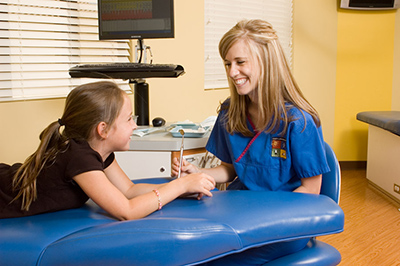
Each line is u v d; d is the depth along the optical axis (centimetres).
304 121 146
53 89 255
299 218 120
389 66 438
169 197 131
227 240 110
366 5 418
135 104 238
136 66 205
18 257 107
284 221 118
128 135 134
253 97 154
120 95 132
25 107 241
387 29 434
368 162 389
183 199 141
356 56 436
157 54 305
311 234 121
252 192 139
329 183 152
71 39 257
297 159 147
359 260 233
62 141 128
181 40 319
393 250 246
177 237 104
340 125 443
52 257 105
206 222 111
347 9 428
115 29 229
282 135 150
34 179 125
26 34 241
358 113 406
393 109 442
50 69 251
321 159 147
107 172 148
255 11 385
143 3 227
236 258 133
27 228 117
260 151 155
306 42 421
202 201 135
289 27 417
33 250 107
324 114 438
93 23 265
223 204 129
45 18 246
